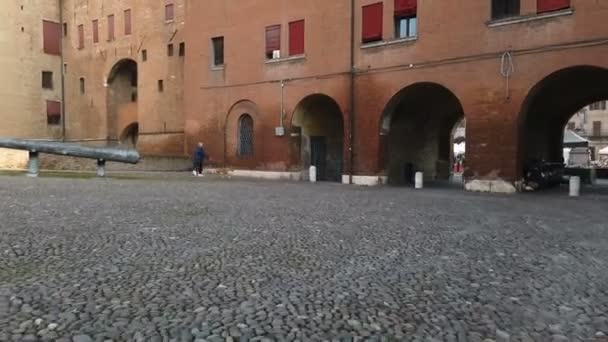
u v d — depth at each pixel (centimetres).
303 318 423
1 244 672
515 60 1956
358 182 2403
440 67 2148
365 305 464
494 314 450
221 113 3011
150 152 4338
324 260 643
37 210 1014
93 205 1133
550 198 1711
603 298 505
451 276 577
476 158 2048
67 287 487
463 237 845
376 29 2348
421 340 387
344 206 1290
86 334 373
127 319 406
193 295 476
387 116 2362
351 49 2425
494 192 1975
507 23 1970
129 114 4747
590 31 1792
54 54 5047
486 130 2025
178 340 369
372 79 2362
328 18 2516
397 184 2494
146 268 572
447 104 2852
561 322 435
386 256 677
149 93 4344
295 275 564
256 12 2823
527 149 2550
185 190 1664
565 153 4081
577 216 1186
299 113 2702
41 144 2266
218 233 815
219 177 2750
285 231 855
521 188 1998
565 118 2822
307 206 1262
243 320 413
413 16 2273
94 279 518
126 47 4528
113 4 4625
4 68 4672
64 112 5119
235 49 2931
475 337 396
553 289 534
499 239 834
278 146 2734
